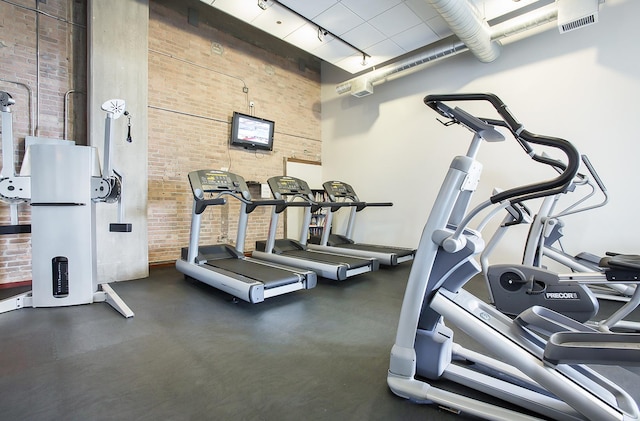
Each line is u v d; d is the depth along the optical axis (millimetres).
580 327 1622
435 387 1718
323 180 7129
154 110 4770
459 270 1679
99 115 3807
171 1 4953
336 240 5738
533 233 3055
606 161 3801
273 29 4598
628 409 1333
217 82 5500
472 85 4891
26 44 3740
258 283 3049
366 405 1602
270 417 1510
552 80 4172
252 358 2084
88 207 3105
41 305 2971
